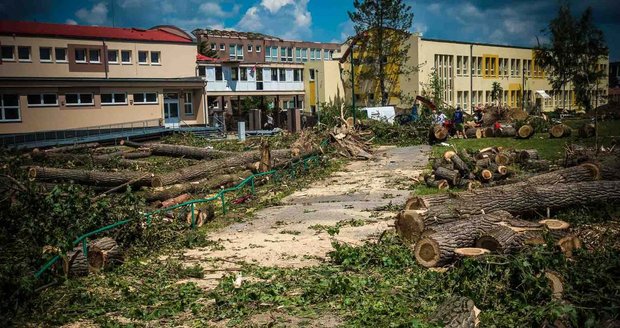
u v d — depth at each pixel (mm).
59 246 8875
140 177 19406
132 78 42500
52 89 37156
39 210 10953
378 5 47281
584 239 9484
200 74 49906
